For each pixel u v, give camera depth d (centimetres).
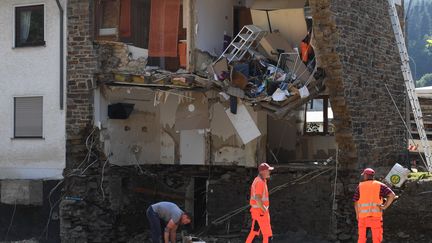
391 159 2267
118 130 2167
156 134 2312
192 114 2241
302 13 2175
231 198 2194
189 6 2100
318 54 1964
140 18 2194
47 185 2114
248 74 2022
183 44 2102
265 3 2239
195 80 2017
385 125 2233
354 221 1995
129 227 2194
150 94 2259
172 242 1614
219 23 2284
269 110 2023
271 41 2114
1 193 2164
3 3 2211
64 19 2106
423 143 2144
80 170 2075
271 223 2105
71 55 2091
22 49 2178
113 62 2061
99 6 2131
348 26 2003
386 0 2262
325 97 2522
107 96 2130
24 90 2172
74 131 2083
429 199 1902
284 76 2002
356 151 2017
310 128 2852
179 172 2306
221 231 2188
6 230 2150
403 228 1923
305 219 2062
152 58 2156
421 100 2948
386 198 1545
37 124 2164
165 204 1619
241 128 2094
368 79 2127
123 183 2181
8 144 2191
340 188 2016
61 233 2045
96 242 2069
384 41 2247
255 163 2139
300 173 2077
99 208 2080
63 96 2106
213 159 2219
